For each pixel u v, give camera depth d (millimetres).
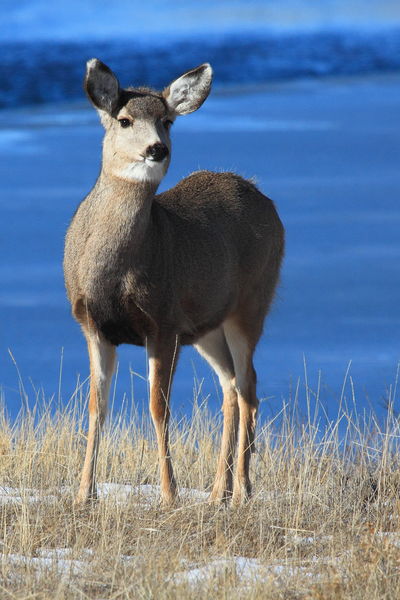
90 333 21297
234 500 21672
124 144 20422
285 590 16609
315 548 18672
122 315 21016
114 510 19547
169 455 21203
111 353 21531
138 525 19234
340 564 17625
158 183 20641
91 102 20672
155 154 20156
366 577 16906
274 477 22250
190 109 21391
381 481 21906
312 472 22312
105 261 20656
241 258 23656
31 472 22344
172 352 21484
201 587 16469
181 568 17422
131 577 16688
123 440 24688
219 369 23734
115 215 20547
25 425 25312
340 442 23703
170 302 21328
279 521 20000
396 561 17406
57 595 15945
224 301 23062
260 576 17047
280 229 25203
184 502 20875
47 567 17219
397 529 19531
